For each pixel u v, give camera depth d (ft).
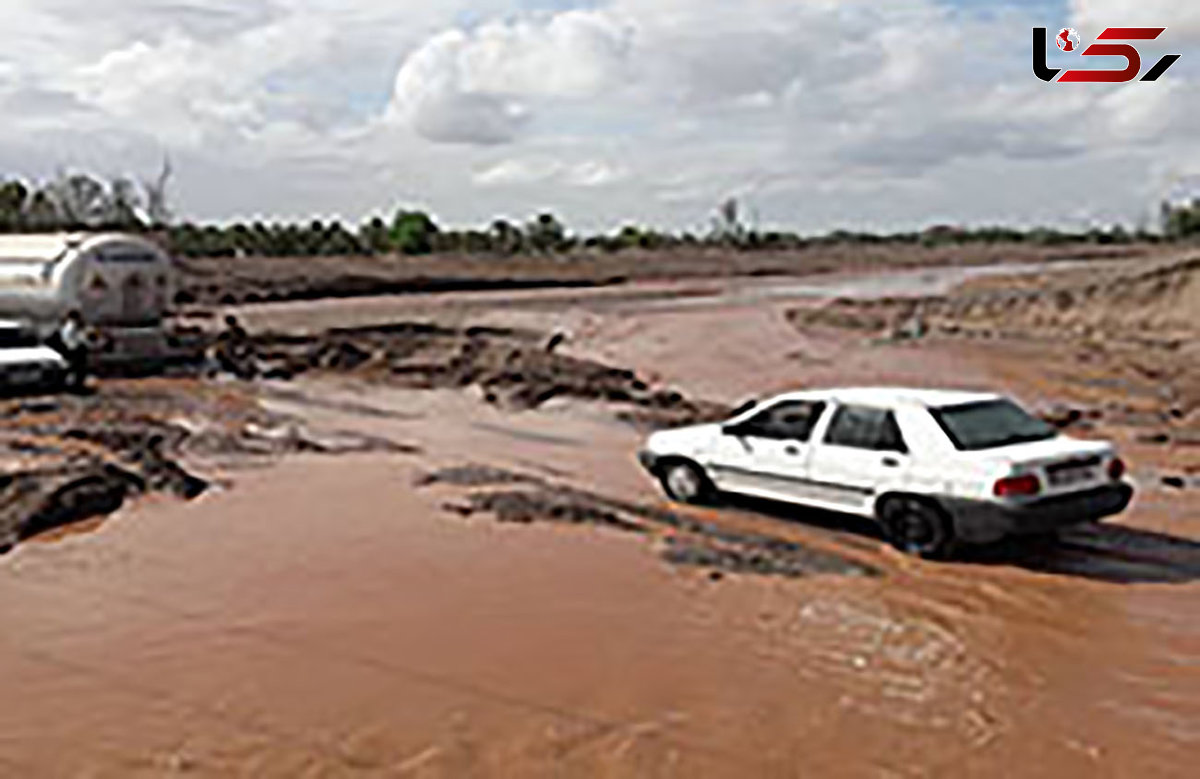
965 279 241.55
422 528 36.37
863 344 105.70
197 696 23.07
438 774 19.74
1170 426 58.59
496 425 59.06
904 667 24.70
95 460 44.52
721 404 68.13
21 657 25.08
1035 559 32.94
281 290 161.48
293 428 56.65
